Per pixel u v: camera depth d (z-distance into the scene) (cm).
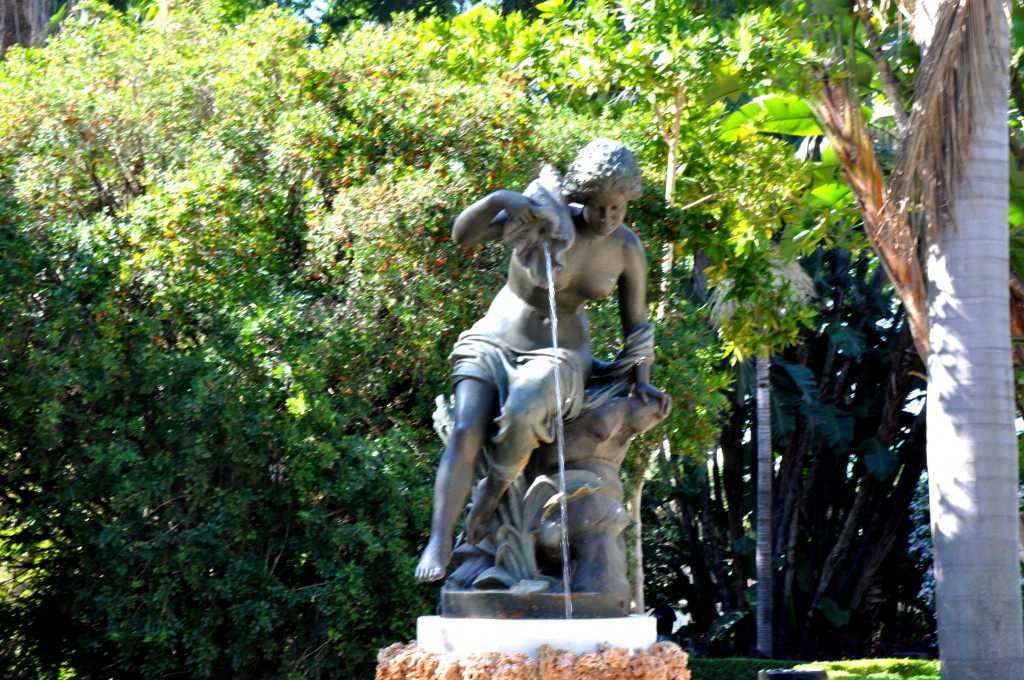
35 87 1116
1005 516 771
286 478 1015
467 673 417
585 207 472
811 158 1477
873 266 1927
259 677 1038
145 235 1014
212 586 966
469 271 987
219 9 1336
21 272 985
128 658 1001
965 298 788
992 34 796
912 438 1984
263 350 975
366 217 973
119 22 1310
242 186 1027
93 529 1026
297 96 1091
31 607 1137
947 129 796
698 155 1180
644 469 1070
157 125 1148
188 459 973
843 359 2041
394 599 966
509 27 1195
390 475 952
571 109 1207
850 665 1593
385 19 1839
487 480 474
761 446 1884
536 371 467
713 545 2075
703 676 1667
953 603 772
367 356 1006
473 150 1022
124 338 1031
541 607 446
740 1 1156
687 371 1031
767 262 1204
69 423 1059
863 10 995
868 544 2053
